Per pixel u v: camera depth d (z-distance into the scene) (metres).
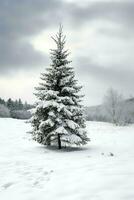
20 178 9.27
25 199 6.73
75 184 7.36
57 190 7.11
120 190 6.16
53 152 16.78
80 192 6.56
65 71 19.06
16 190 7.69
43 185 7.91
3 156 15.61
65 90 18.88
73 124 17.69
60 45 19.50
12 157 15.05
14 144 22.59
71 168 9.93
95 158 12.39
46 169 10.47
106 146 20.55
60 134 18.66
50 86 19.11
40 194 7.01
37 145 21.67
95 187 6.71
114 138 29.06
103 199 5.74
